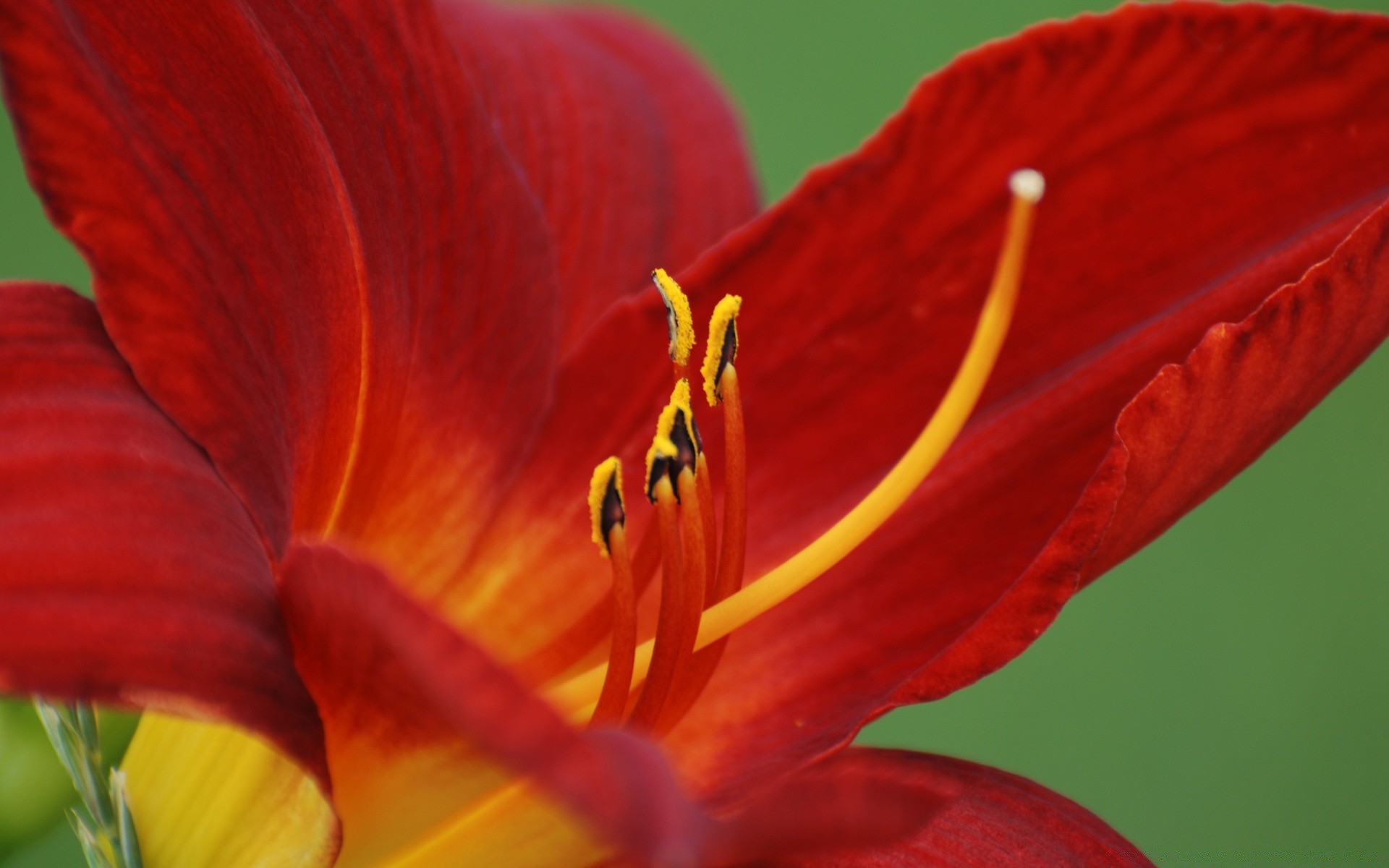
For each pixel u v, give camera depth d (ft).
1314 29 1.15
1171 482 1.10
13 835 1.14
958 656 1.09
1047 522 1.16
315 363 1.09
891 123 1.18
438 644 0.98
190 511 1.03
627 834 0.97
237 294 1.07
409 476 1.16
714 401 1.13
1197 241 1.17
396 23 1.13
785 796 0.98
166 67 1.06
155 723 1.11
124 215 1.05
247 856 1.08
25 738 1.14
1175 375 1.08
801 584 1.11
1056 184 1.18
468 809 1.08
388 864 1.08
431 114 1.14
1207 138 1.17
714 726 1.15
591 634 1.14
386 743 1.05
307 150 1.09
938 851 1.11
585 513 1.18
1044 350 1.18
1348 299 1.09
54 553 1.01
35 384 1.03
